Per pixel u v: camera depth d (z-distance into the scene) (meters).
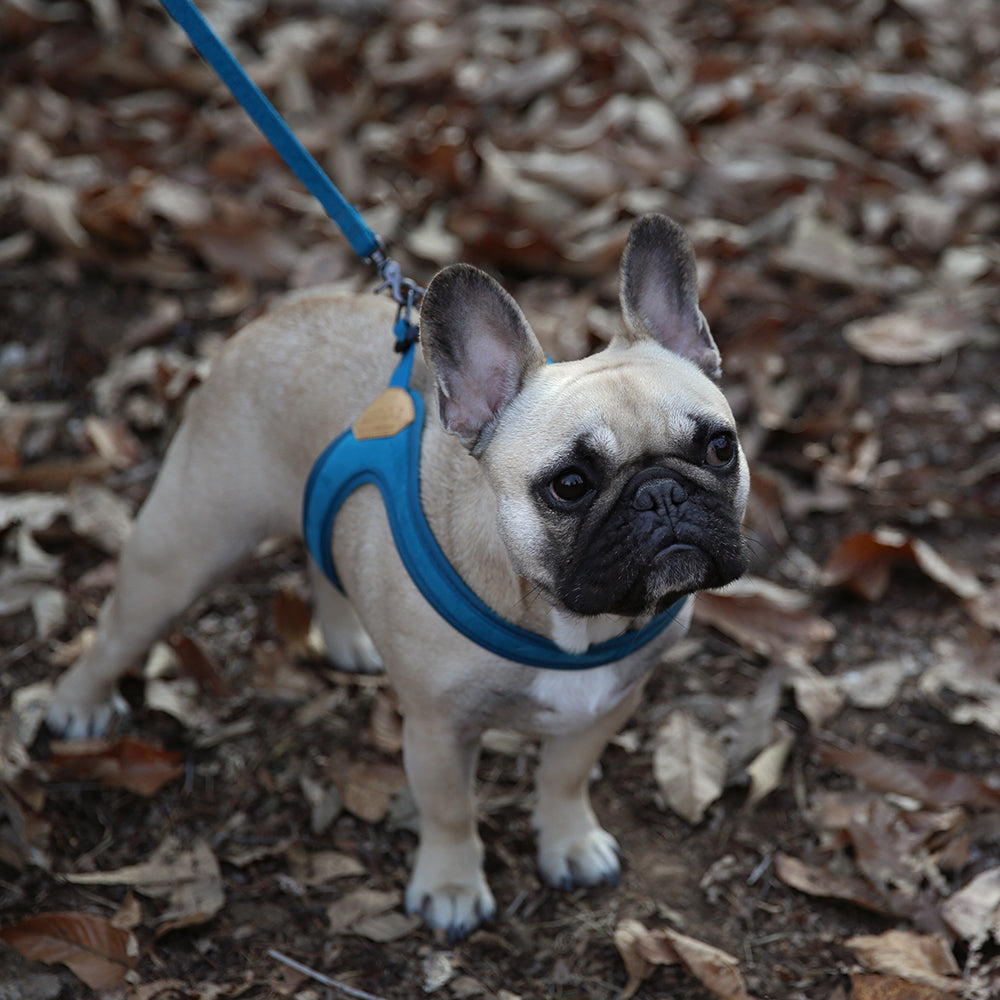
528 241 1.70
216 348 1.59
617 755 1.32
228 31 2.15
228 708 1.34
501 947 1.20
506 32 2.26
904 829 1.24
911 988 1.14
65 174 1.80
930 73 2.20
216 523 1.22
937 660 1.37
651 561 1.03
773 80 2.12
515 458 1.06
